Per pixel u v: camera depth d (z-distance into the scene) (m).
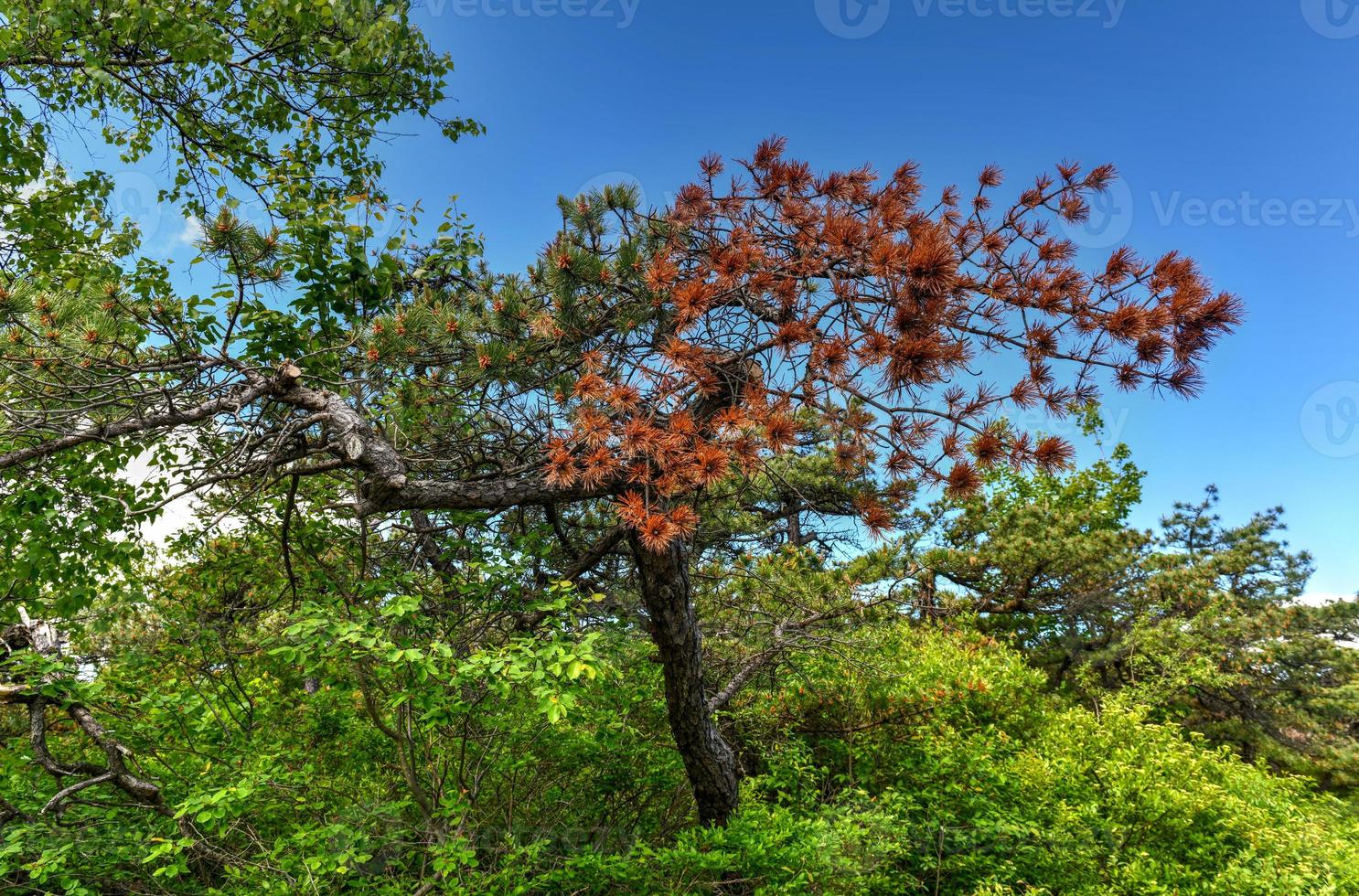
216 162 5.50
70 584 4.74
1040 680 7.97
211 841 4.02
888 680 6.71
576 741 5.01
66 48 4.59
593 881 4.14
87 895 3.16
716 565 7.14
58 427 3.09
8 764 4.11
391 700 3.63
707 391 3.62
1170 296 3.30
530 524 6.13
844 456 3.85
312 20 5.17
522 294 4.41
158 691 4.40
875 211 4.01
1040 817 5.95
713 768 5.14
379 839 3.93
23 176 5.46
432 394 4.40
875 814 4.75
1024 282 3.77
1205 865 5.65
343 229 4.01
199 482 3.20
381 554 5.63
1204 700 11.85
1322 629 12.65
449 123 6.25
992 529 12.19
